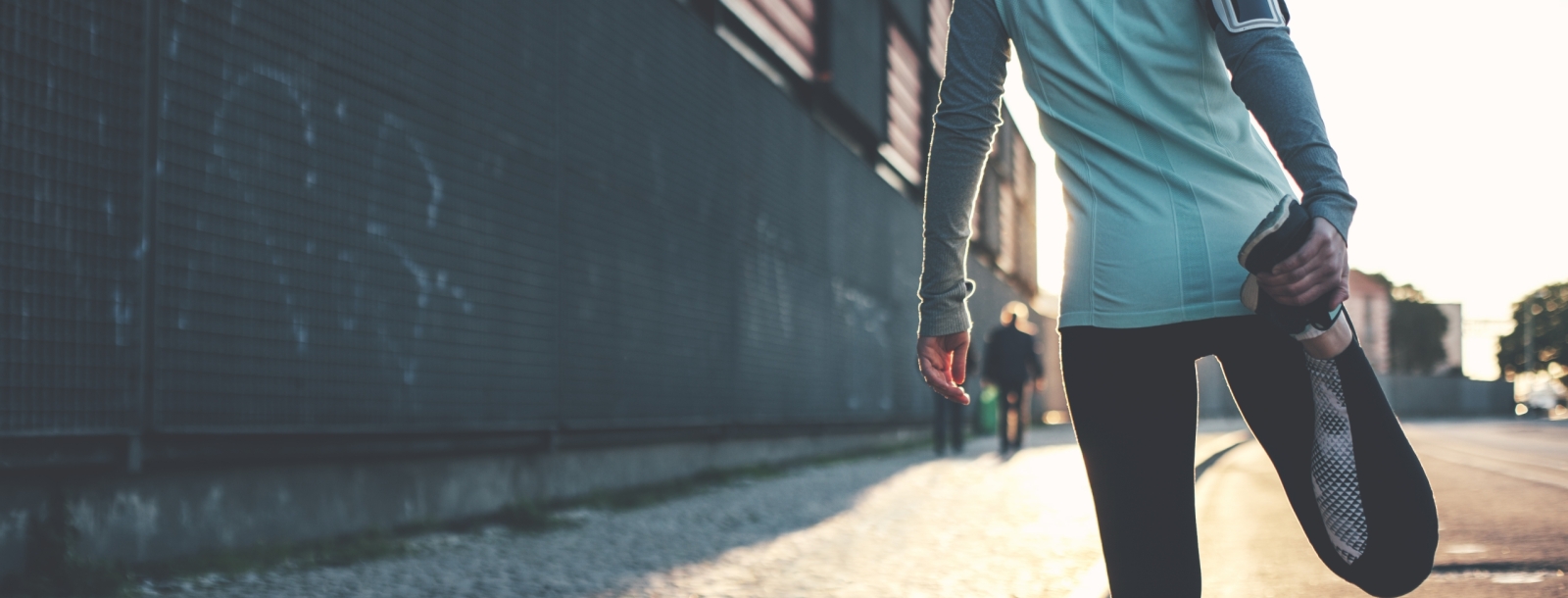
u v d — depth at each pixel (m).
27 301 4.03
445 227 6.20
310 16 5.29
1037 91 1.74
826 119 13.70
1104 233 1.66
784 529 6.29
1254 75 1.50
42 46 4.09
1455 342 87.56
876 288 14.81
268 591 4.27
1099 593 4.28
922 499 7.90
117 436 4.30
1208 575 5.06
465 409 6.32
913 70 17.42
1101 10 1.65
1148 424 1.66
